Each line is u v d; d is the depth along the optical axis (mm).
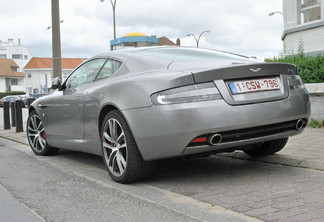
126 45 18766
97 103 4125
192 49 4551
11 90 82062
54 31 9844
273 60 8781
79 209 3035
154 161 3707
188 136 3285
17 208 3107
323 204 2891
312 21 10445
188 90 3326
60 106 5051
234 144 3471
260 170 4121
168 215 2820
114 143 3910
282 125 3660
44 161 5309
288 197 3105
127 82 3750
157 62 3895
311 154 4531
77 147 4801
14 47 94500
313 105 7031
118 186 3770
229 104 3350
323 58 7793
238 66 3441
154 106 3393
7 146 7051
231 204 3006
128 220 2746
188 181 3826
